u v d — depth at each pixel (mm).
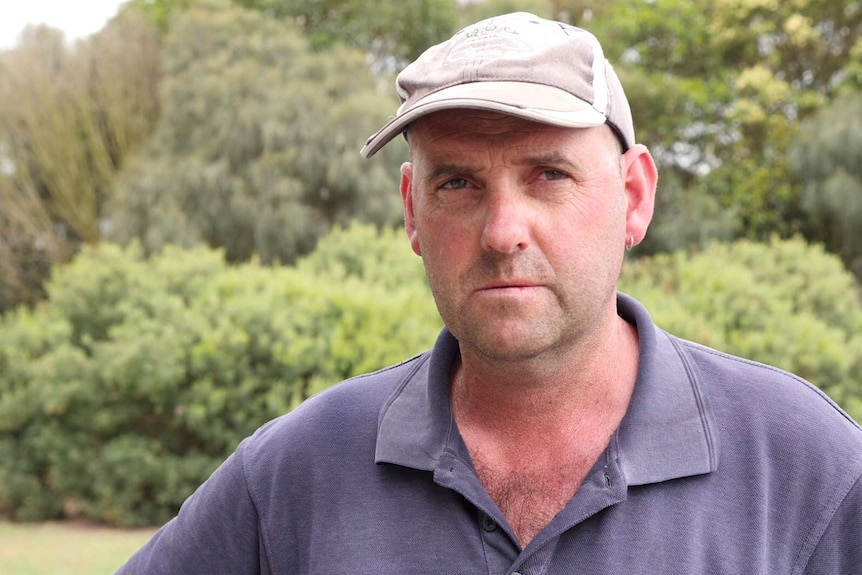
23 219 10781
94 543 5496
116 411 5953
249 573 1458
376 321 5820
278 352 5648
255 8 13836
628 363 1386
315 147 10734
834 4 12367
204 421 5711
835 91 12359
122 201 10688
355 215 10688
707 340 5168
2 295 10797
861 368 5262
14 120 10938
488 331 1233
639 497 1231
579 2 14375
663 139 12453
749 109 11891
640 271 6879
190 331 5914
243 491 1459
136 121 11688
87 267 6742
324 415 1454
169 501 5867
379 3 13781
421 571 1273
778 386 1324
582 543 1219
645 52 13352
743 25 12938
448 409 1359
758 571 1195
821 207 11188
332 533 1353
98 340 6504
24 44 11375
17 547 5391
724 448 1271
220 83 11172
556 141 1227
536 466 1316
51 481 6180
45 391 5926
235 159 10898
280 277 6543
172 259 6910
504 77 1224
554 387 1298
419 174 1294
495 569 1240
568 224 1236
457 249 1250
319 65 11797
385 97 11422
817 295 6457
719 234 11398
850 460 1250
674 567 1195
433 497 1315
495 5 13250
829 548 1230
